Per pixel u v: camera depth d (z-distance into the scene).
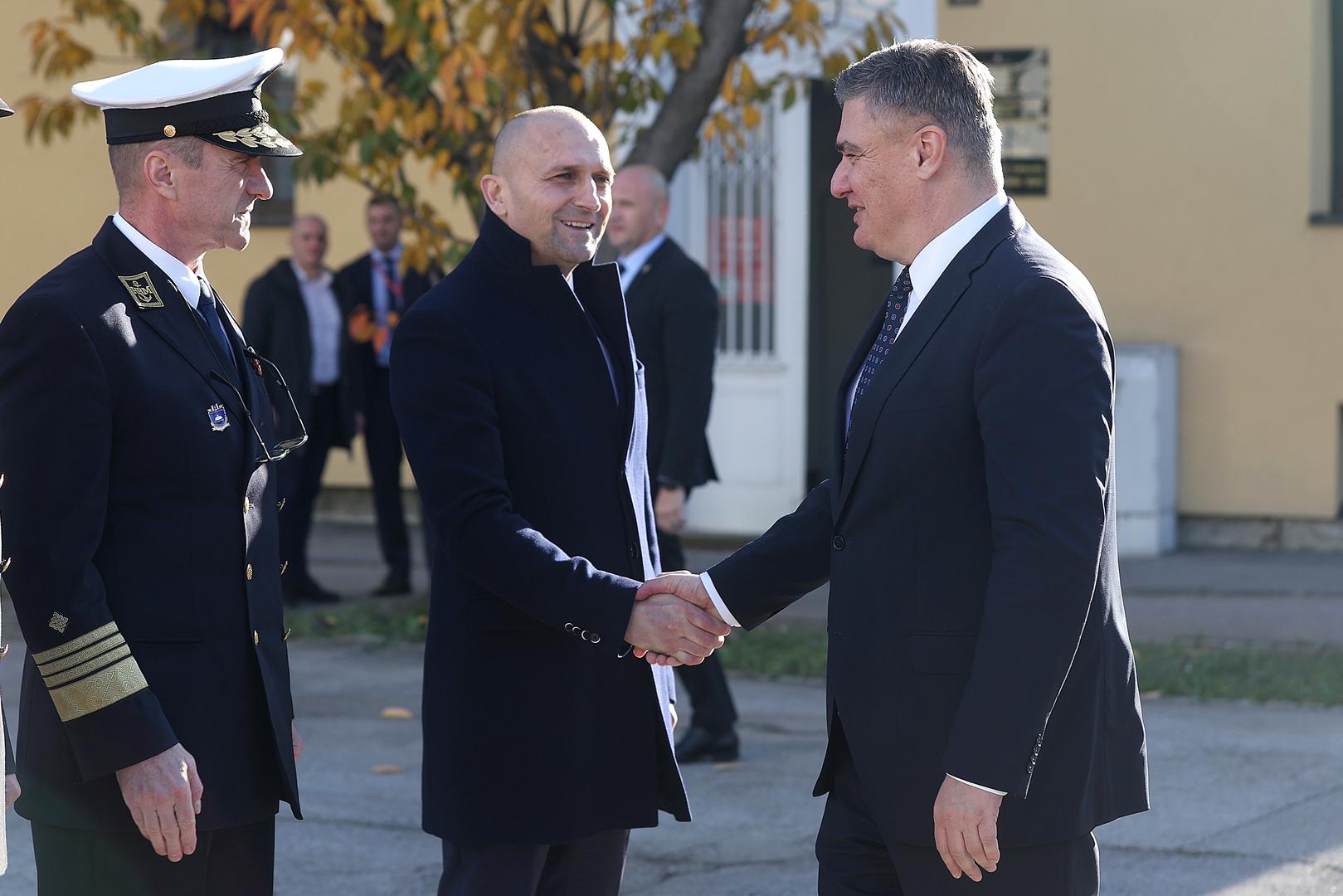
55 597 2.53
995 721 2.36
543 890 3.13
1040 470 2.38
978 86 2.66
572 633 2.87
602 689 3.02
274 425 2.97
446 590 3.01
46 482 2.53
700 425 5.29
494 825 2.94
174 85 2.72
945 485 2.52
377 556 9.77
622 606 2.85
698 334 5.28
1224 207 9.32
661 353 5.31
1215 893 4.14
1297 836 4.56
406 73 6.79
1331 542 9.27
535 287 2.98
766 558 2.97
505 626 2.95
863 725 2.62
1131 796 2.62
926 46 2.68
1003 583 2.38
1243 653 6.80
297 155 2.82
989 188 2.65
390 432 8.45
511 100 6.89
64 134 7.65
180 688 2.67
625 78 7.02
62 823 2.65
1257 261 9.29
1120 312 9.55
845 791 2.77
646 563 3.12
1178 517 9.52
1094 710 2.53
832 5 9.38
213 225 2.77
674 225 9.84
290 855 4.54
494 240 3.00
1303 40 9.13
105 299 2.64
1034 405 2.40
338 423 8.38
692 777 5.30
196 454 2.69
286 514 8.16
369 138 6.63
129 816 2.64
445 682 2.99
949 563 2.53
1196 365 9.44
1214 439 9.44
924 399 2.53
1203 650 6.96
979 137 2.64
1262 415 9.34
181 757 2.60
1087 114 9.50
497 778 2.94
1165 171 9.41
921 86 2.62
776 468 9.93
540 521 2.95
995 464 2.42
